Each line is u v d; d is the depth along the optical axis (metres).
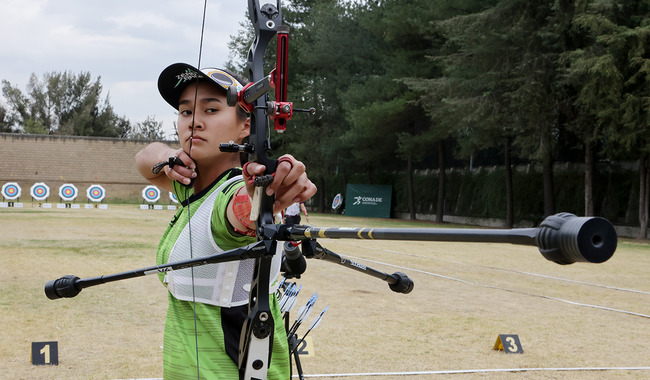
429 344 5.77
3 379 4.34
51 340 5.48
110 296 7.68
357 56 35.66
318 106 36.66
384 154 35.09
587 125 23.02
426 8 29.81
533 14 23.84
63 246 13.48
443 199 33.06
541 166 28.44
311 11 40.59
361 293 8.58
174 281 2.07
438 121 28.67
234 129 2.10
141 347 5.33
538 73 23.02
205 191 2.08
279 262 2.18
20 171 45.41
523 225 28.81
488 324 6.74
